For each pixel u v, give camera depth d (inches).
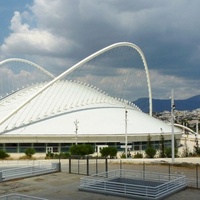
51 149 2610.7
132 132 2758.4
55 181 1455.5
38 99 3009.4
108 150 2436.0
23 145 2583.7
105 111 3034.0
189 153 2780.5
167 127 3280.0
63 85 3289.9
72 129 2662.4
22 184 1393.9
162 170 1827.0
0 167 1905.8
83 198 1173.1
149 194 1154.7
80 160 2250.2
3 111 2920.8
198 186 1349.7
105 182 1261.1
